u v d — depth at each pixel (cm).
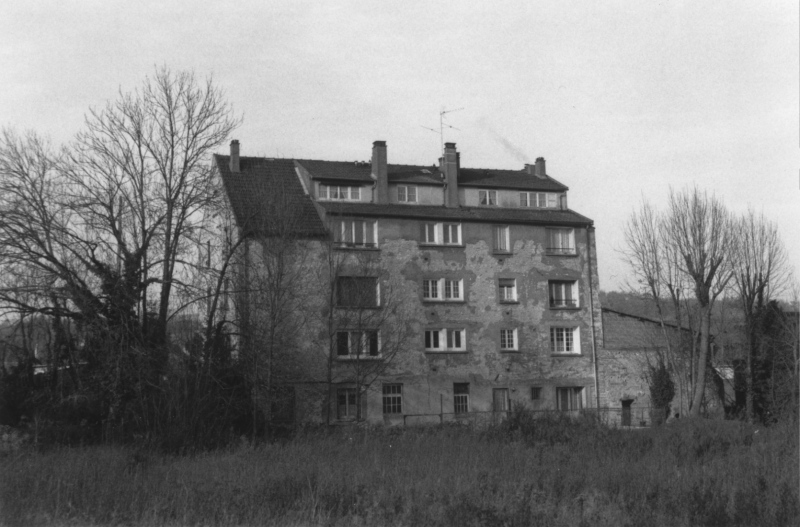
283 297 4506
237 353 4178
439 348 5175
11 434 3725
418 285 5166
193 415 3556
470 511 1962
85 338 3928
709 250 5228
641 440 3231
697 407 5019
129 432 3681
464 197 5591
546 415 3812
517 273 5425
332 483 2248
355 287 4950
